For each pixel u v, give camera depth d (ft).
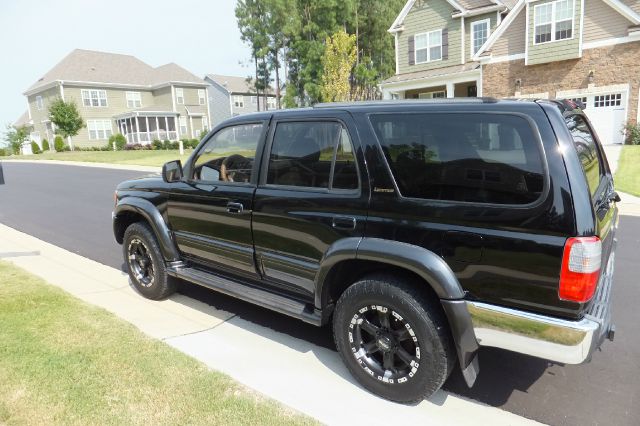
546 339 7.68
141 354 10.93
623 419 9.00
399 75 82.58
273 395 9.69
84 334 11.96
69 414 8.66
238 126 12.03
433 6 76.28
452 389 10.10
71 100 127.13
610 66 57.62
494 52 66.64
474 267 8.14
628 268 17.83
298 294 11.32
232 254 12.25
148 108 147.84
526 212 7.68
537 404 9.52
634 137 56.18
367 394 9.77
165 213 14.10
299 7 123.24
